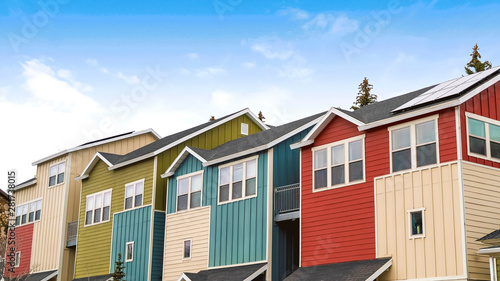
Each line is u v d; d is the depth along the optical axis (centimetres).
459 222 1762
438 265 1788
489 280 1758
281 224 2419
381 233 1959
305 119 2811
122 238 3141
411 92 2345
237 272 2378
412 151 1931
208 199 2711
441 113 1877
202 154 2819
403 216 1909
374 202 2005
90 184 3503
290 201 2397
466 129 1841
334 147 2189
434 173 1858
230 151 2688
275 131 2756
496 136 1923
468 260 1730
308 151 2286
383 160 2009
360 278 1850
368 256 1984
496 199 1861
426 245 1830
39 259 3722
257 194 2472
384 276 1917
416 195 1889
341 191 2123
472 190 1803
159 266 2944
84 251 3388
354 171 2098
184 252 2759
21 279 3653
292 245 2438
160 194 3028
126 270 3050
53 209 3712
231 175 2622
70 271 3562
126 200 3189
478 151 1858
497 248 1650
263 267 2314
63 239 3566
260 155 2508
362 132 2098
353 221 2058
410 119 1955
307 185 2256
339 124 2189
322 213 2172
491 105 1938
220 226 2606
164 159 3077
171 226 2878
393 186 1959
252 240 2433
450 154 1828
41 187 3888
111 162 3341
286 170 2500
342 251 2070
